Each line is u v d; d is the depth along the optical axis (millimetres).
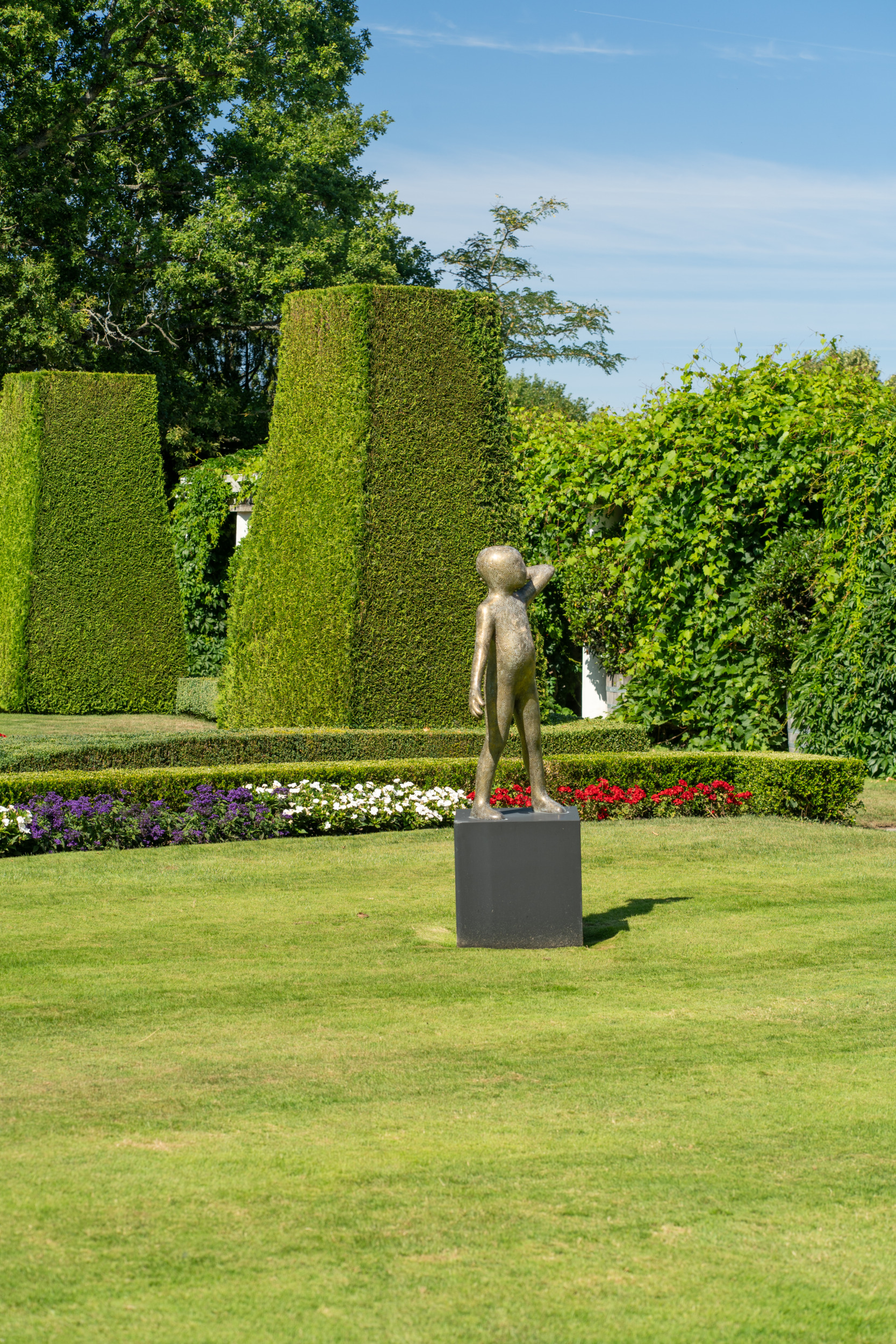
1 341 26359
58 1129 4387
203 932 7238
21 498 21125
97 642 21078
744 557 15297
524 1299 3279
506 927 7008
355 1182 3961
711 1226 3693
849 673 13797
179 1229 3639
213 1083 4863
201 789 10352
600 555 16406
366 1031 5539
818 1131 4422
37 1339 3072
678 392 15750
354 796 10844
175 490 24547
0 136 24938
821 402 14961
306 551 13781
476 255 44906
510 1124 4465
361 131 32156
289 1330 3121
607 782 11305
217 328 31328
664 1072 5023
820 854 9547
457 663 13641
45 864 9023
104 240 28141
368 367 13602
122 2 25500
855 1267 3469
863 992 6168
